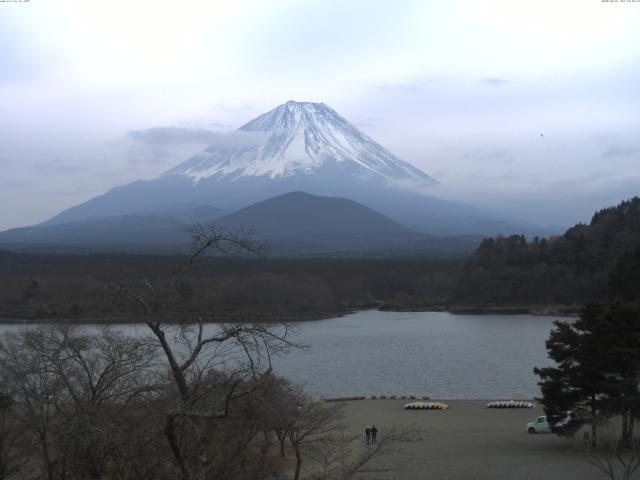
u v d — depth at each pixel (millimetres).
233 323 21859
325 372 92875
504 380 87188
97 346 41094
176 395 20312
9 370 32969
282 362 100688
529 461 43000
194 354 18219
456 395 78062
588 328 45875
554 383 45656
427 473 40562
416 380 87375
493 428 55750
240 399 20359
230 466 23922
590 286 180500
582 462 41906
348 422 58625
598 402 45312
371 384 84438
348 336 134000
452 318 174750
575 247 196750
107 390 30016
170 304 19125
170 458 20469
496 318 172000
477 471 40906
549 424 47594
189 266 18578
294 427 33188
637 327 45188
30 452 29828
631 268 92062
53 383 32531
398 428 53094
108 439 20344
